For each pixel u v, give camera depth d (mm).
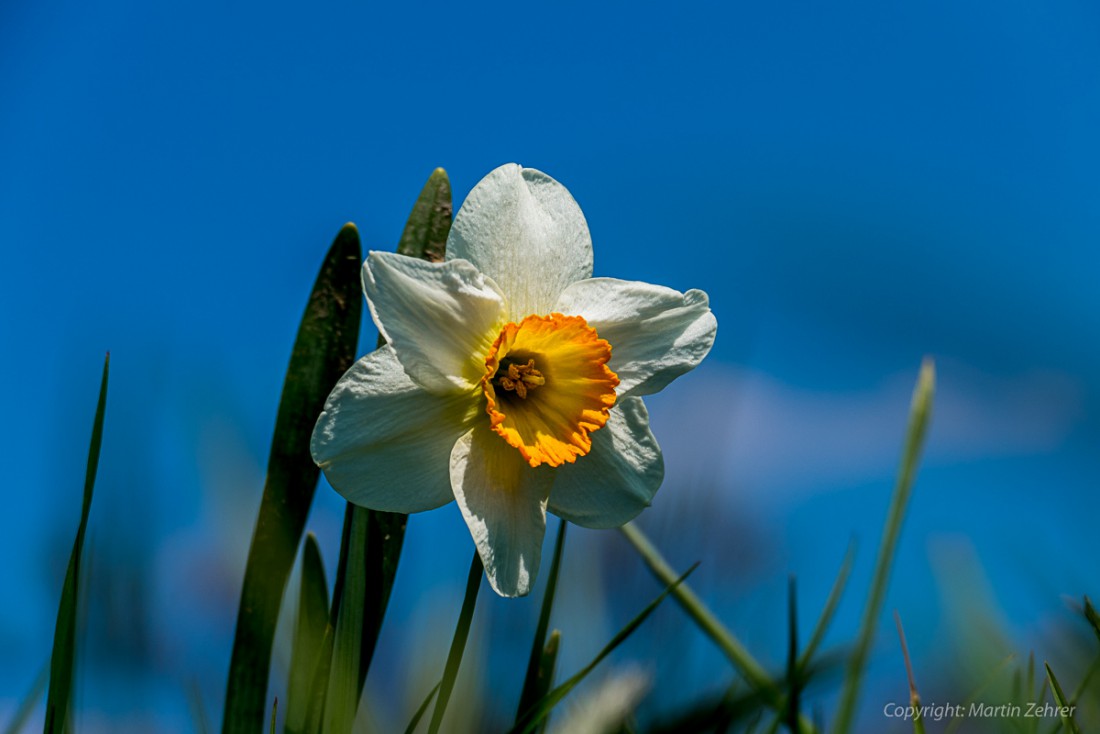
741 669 584
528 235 607
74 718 561
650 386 610
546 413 609
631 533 599
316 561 604
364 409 589
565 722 575
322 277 615
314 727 587
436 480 594
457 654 574
